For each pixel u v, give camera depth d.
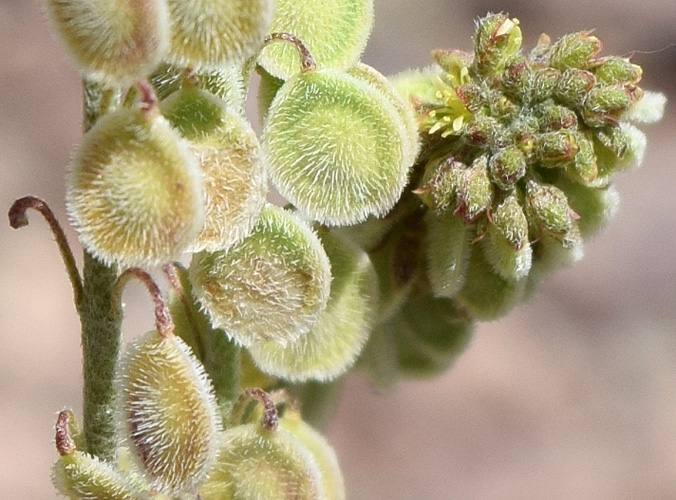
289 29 0.05
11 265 0.13
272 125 0.05
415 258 0.05
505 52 0.05
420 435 0.13
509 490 0.13
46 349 0.13
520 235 0.05
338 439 0.13
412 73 0.05
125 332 0.12
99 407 0.05
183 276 0.05
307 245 0.05
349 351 0.05
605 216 0.05
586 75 0.05
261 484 0.05
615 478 0.13
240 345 0.05
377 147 0.05
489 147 0.05
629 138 0.05
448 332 0.06
